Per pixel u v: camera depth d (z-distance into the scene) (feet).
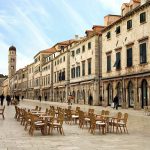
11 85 635.25
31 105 194.49
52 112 71.61
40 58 353.10
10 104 206.08
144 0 131.23
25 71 469.98
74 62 222.07
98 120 59.31
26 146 44.39
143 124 76.69
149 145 45.70
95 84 179.22
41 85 349.61
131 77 135.13
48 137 53.93
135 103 132.05
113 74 155.43
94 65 181.27
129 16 138.72
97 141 49.47
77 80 214.69
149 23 122.21
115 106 141.08
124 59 143.54
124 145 45.62
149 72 120.26
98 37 181.57
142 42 127.03
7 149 41.91
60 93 266.16
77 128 67.97
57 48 318.86
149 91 120.67
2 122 81.30
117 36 151.12
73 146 44.57
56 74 281.33
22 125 73.97
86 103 194.90
